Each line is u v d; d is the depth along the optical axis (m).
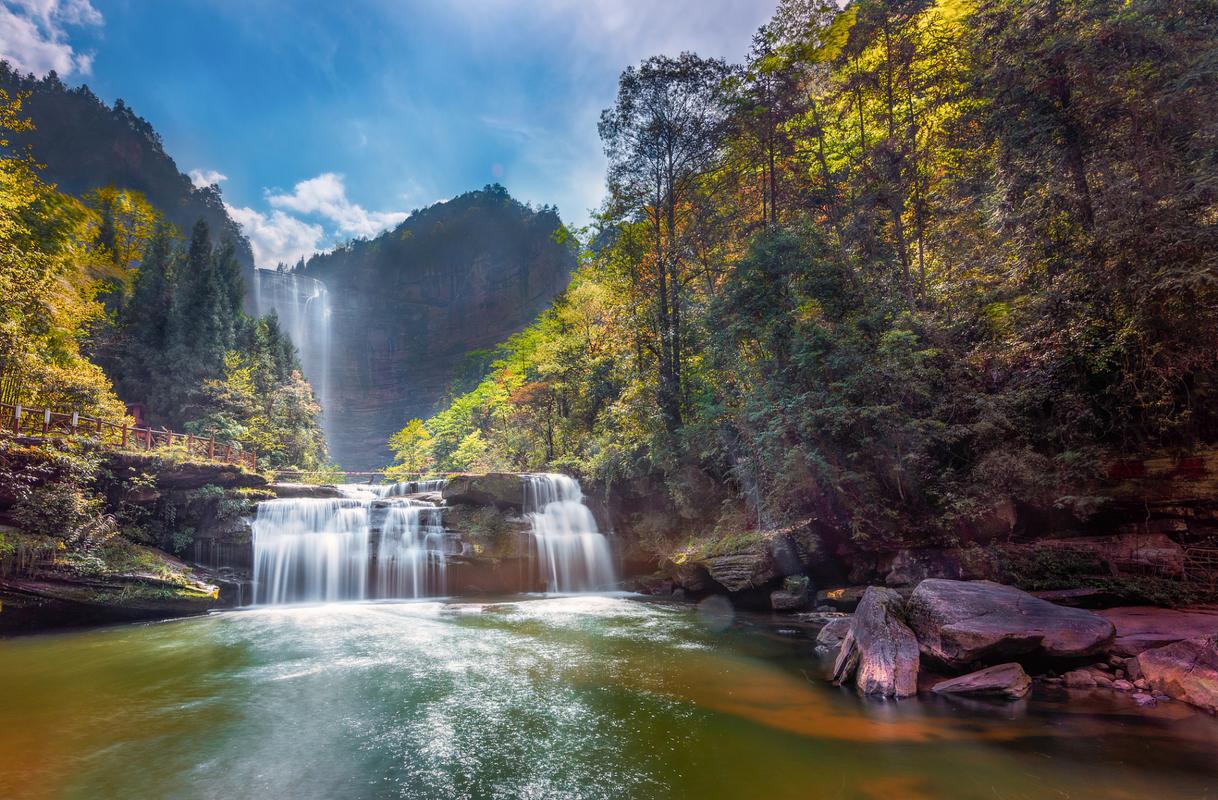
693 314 24.05
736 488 19.61
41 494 15.30
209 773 6.12
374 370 169.62
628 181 27.61
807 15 23.36
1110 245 12.38
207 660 11.06
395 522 21.09
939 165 21.67
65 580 14.63
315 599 19.41
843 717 7.39
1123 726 6.65
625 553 22.50
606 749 6.61
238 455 27.34
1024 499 13.55
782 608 15.40
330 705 8.40
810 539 15.54
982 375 15.04
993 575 12.84
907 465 14.38
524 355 47.44
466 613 16.31
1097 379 13.64
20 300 21.12
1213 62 11.55
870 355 15.11
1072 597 11.57
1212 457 12.01
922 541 14.27
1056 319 13.61
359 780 5.94
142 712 8.13
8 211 24.03
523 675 9.84
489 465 43.47
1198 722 6.71
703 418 19.84
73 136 146.12
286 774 6.10
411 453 69.06
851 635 9.55
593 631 13.55
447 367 162.75
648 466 22.83
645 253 28.34
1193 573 11.55
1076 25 13.63
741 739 6.77
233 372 45.22
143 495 18.28
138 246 63.88
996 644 8.31
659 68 26.00
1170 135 12.87
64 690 9.23
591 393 29.98
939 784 5.36
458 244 185.25
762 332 17.06
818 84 24.44
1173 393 12.23
